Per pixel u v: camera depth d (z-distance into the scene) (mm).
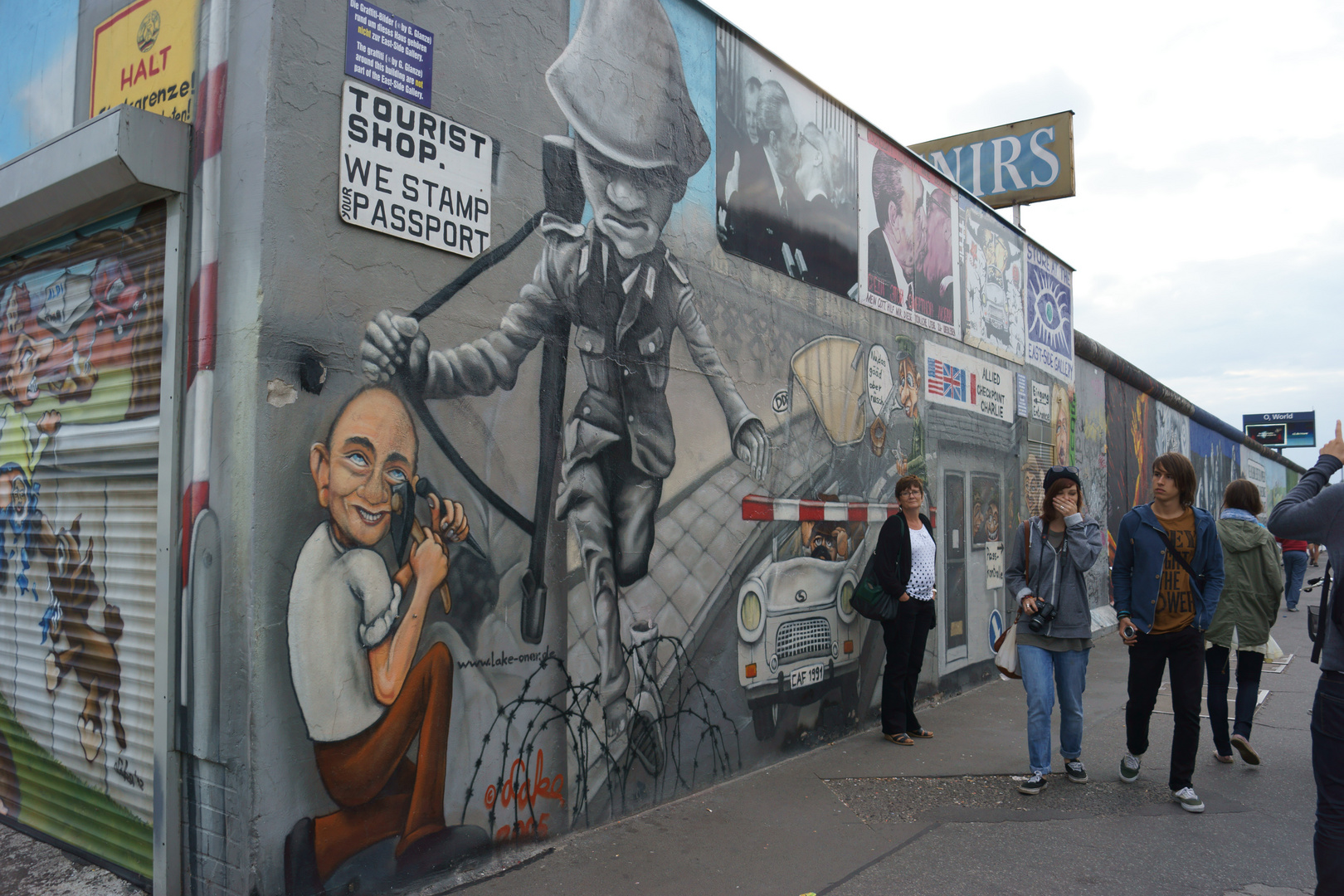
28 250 3961
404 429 3279
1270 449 32531
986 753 5535
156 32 3469
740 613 5043
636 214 4441
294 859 2877
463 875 3420
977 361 8477
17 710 3938
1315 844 2932
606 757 4109
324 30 3072
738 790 4711
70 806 3656
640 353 4430
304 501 2953
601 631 4105
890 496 6766
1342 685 2877
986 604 8336
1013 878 3582
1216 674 5410
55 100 4098
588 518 4062
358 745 3074
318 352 3016
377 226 3211
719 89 5105
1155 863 3760
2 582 4059
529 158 3846
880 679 6441
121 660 3414
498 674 3592
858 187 6512
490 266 3645
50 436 3812
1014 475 9211
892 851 3863
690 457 4734
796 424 5656
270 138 2904
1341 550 2969
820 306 5969
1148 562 4695
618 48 4375
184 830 3043
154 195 3229
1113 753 5559
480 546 3547
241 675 2828
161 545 3137
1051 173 11094
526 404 3777
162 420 3168
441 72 3473
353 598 3082
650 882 3469
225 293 2979
